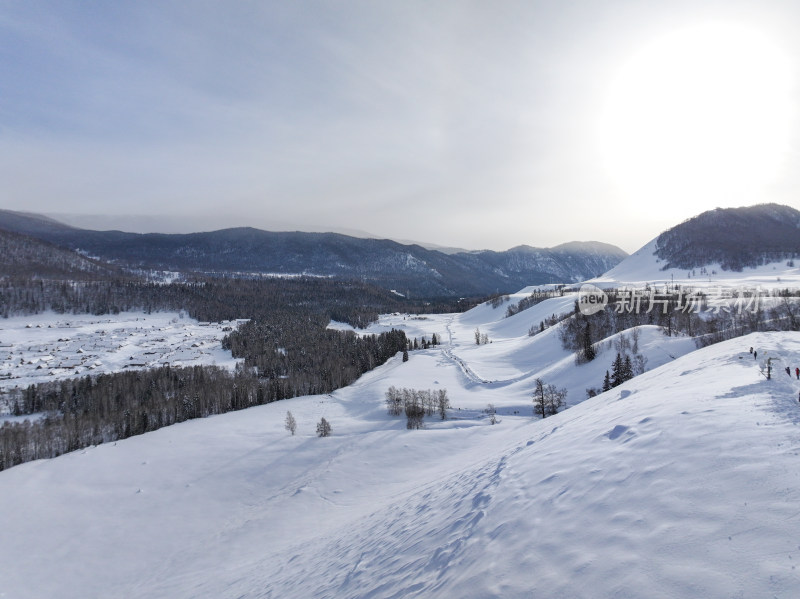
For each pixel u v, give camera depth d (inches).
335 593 697.6
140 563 2102.6
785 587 330.3
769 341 1350.9
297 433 3688.5
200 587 1346.0
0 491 2815.0
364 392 4936.0
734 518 421.1
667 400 872.3
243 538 2023.9
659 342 3858.3
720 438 585.9
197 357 7135.8
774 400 690.2
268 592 930.7
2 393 5108.3
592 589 396.8
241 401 4690.0
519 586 436.5
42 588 1972.2
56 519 2503.7
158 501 2652.6
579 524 504.7
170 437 3659.0
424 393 3937.0
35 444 3587.6
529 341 6437.0
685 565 385.7
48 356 6855.3
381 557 755.4
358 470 2564.0
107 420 4101.9
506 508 633.6
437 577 539.8
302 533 1754.4
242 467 3014.3
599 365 3880.4
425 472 2235.5
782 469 470.3
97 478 2955.2
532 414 3474.4
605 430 808.3
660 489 510.3
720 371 1089.4
